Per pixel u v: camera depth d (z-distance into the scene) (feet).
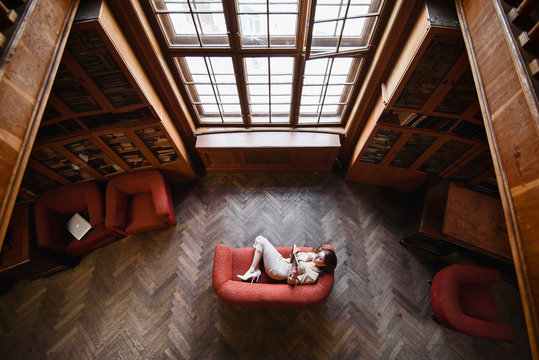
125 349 9.18
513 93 4.47
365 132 10.21
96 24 5.78
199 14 7.27
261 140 11.16
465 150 8.98
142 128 9.00
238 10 7.03
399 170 11.10
